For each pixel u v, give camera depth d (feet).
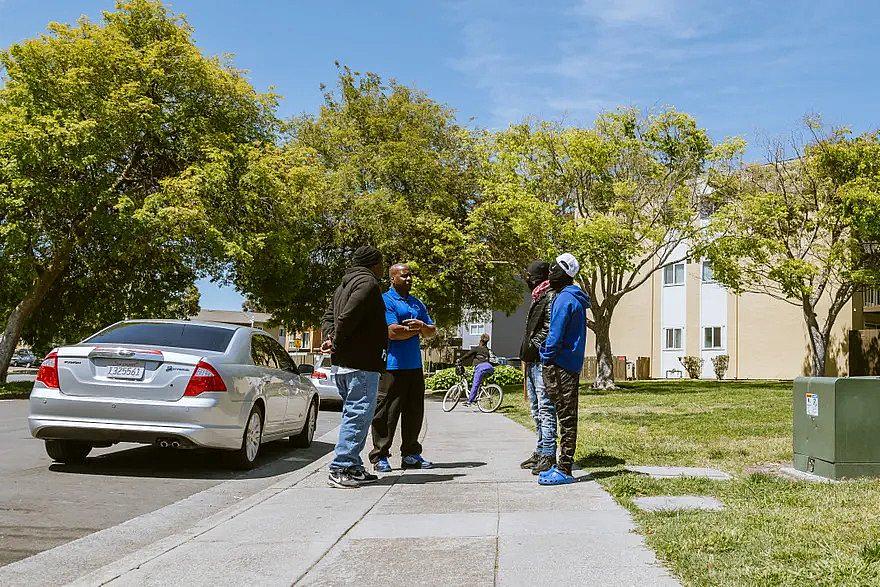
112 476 27.32
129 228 82.02
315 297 108.78
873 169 88.84
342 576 13.88
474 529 17.17
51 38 81.15
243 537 17.03
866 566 12.92
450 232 95.86
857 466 23.35
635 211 85.10
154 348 27.45
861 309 115.03
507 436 38.60
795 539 15.17
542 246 85.61
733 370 125.08
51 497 23.08
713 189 96.99
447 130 112.06
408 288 27.14
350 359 23.27
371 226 99.04
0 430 42.83
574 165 85.20
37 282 88.58
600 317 90.84
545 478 22.62
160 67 87.61
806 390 24.88
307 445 37.81
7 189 76.43
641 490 21.22
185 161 90.33
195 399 26.81
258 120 99.30
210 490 25.08
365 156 106.93
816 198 91.81
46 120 75.92
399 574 13.87
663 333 135.23
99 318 106.83
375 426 26.21
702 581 12.51
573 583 12.96
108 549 17.37
